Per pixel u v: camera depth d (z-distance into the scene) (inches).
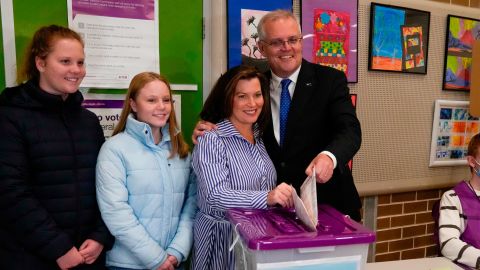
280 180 59.8
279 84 61.5
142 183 52.7
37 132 48.4
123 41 66.4
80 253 49.3
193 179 59.6
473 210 68.7
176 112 72.1
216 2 71.9
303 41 79.1
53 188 49.1
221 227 51.4
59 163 49.4
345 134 52.9
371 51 86.0
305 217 39.7
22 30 60.4
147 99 53.9
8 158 46.3
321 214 44.8
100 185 51.4
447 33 95.2
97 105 65.7
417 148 96.3
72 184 50.6
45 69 49.5
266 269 35.6
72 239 50.4
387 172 93.0
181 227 56.2
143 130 53.4
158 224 53.8
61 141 49.9
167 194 54.6
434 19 93.7
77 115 53.1
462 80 99.3
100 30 64.6
